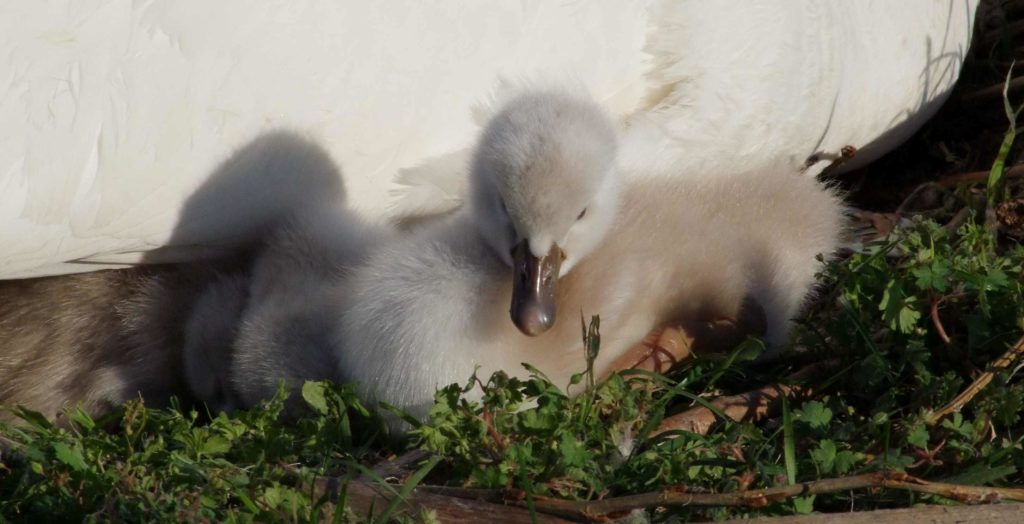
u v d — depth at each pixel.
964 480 5.33
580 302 6.16
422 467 5.39
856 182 8.38
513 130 5.86
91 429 5.87
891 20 7.38
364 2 5.63
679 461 5.41
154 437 5.73
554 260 5.88
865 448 5.58
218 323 6.44
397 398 6.05
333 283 6.42
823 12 6.86
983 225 6.99
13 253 5.57
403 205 6.28
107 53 5.38
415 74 5.77
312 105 5.65
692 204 6.68
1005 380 5.71
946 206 7.58
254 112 5.59
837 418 5.91
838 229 7.32
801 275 6.92
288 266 6.32
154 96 5.45
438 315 6.04
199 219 5.80
